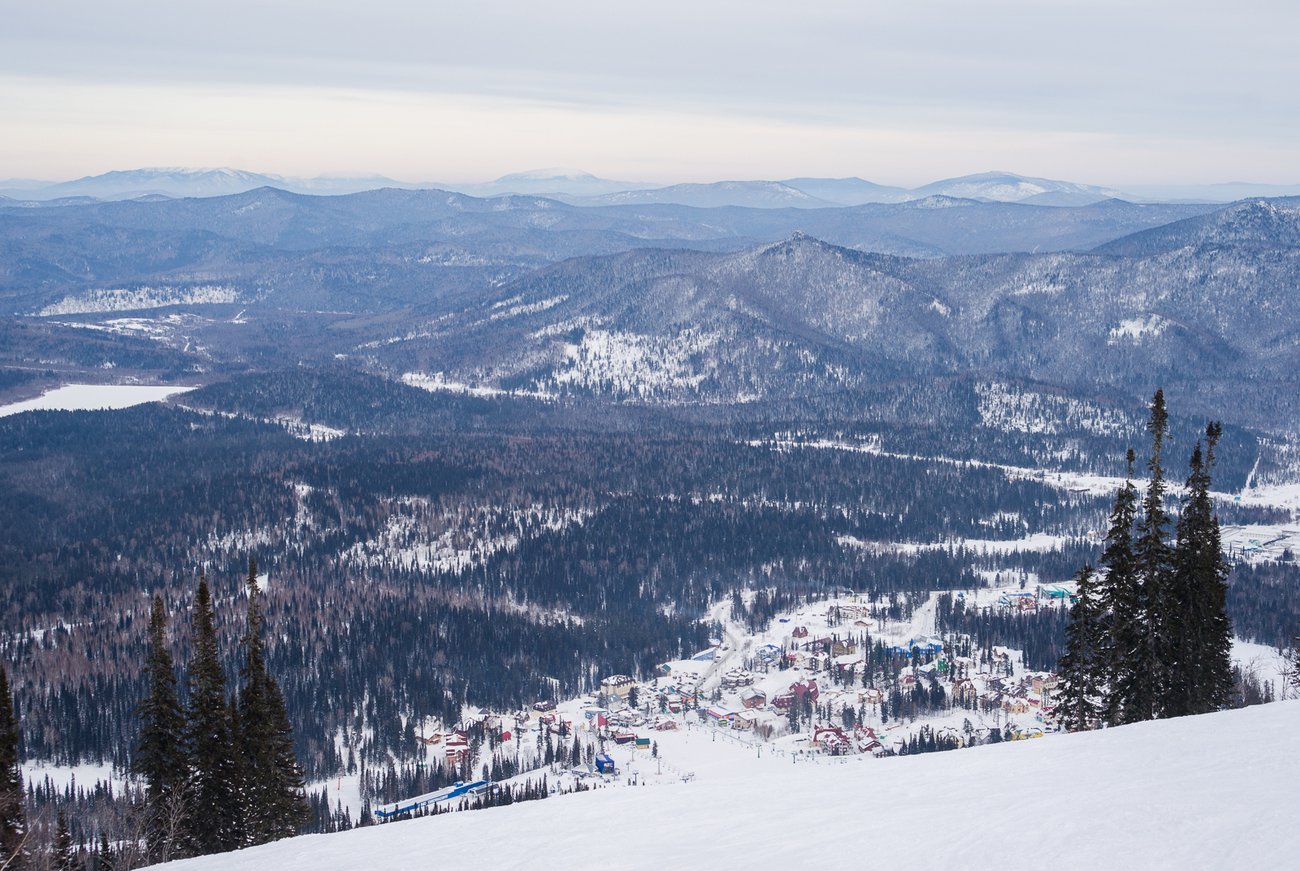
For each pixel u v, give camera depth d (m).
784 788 44.47
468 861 37.59
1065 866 30.36
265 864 40.56
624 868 34.97
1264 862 28.80
